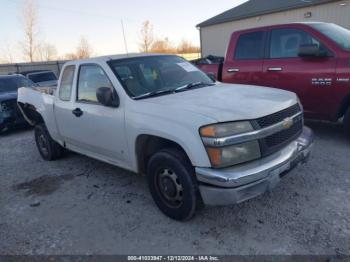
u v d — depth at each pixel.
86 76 4.15
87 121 4.09
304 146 3.32
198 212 3.35
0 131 8.16
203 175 2.74
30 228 3.41
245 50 6.00
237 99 3.25
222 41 21.53
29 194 4.30
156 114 3.15
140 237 3.07
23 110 5.99
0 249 3.05
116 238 3.09
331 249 2.66
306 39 5.17
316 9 16.41
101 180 4.55
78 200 3.97
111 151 3.90
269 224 3.09
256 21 19.23
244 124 2.79
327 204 3.35
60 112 4.65
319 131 5.85
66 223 3.45
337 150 4.81
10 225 3.50
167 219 3.35
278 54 5.52
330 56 4.86
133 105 3.43
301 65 5.15
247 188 2.71
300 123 3.48
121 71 3.81
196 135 2.77
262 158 2.89
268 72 5.58
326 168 4.22
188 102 3.20
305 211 3.26
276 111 3.04
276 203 3.46
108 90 3.57
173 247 2.88
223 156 2.71
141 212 3.54
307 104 5.22
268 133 2.91
